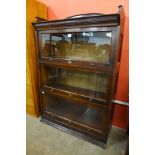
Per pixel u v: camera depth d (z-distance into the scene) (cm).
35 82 190
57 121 181
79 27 127
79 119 171
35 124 189
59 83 187
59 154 142
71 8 172
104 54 135
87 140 160
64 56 159
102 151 147
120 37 121
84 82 168
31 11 162
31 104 201
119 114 181
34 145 153
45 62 163
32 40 171
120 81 167
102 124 149
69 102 196
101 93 150
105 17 108
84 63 135
